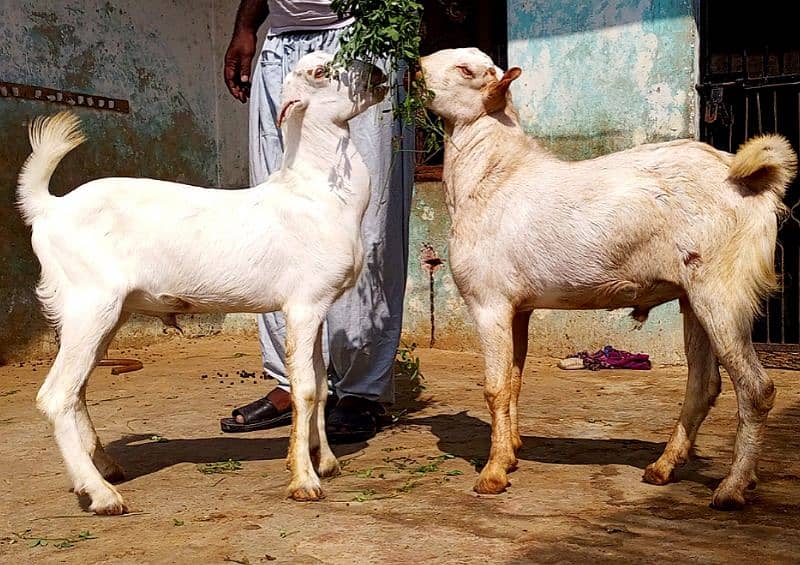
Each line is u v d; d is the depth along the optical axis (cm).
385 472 424
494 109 407
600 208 368
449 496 381
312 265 391
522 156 401
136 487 407
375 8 406
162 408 594
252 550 323
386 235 511
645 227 362
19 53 826
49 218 377
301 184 400
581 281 376
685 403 394
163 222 382
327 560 311
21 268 830
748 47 804
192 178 986
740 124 746
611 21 727
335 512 363
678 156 368
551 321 767
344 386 505
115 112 907
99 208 378
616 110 732
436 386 652
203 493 395
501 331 392
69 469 371
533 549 316
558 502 369
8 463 459
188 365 795
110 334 379
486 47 847
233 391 655
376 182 505
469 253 394
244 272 387
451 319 827
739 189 357
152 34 944
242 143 1002
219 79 1009
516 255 384
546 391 620
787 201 756
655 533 330
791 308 761
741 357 354
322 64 402
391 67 414
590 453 449
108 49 902
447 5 871
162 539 338
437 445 477
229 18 1000
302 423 388
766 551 311
